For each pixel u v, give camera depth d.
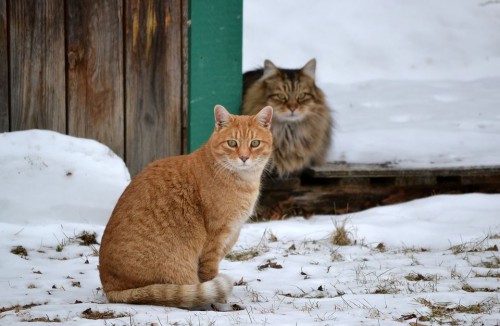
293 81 12.14
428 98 17.11
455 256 9.17
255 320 6.32
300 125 12.20
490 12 21.95
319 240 10.02
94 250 8.95
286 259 9.06
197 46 11.48
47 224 9.71
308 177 12.47
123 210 7.27
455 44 20.91
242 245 9.72
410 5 22.00
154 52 11.42
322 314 6.58
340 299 7.13
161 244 7.17
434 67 20.02
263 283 8.02
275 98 12.09
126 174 10.74
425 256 9.23
